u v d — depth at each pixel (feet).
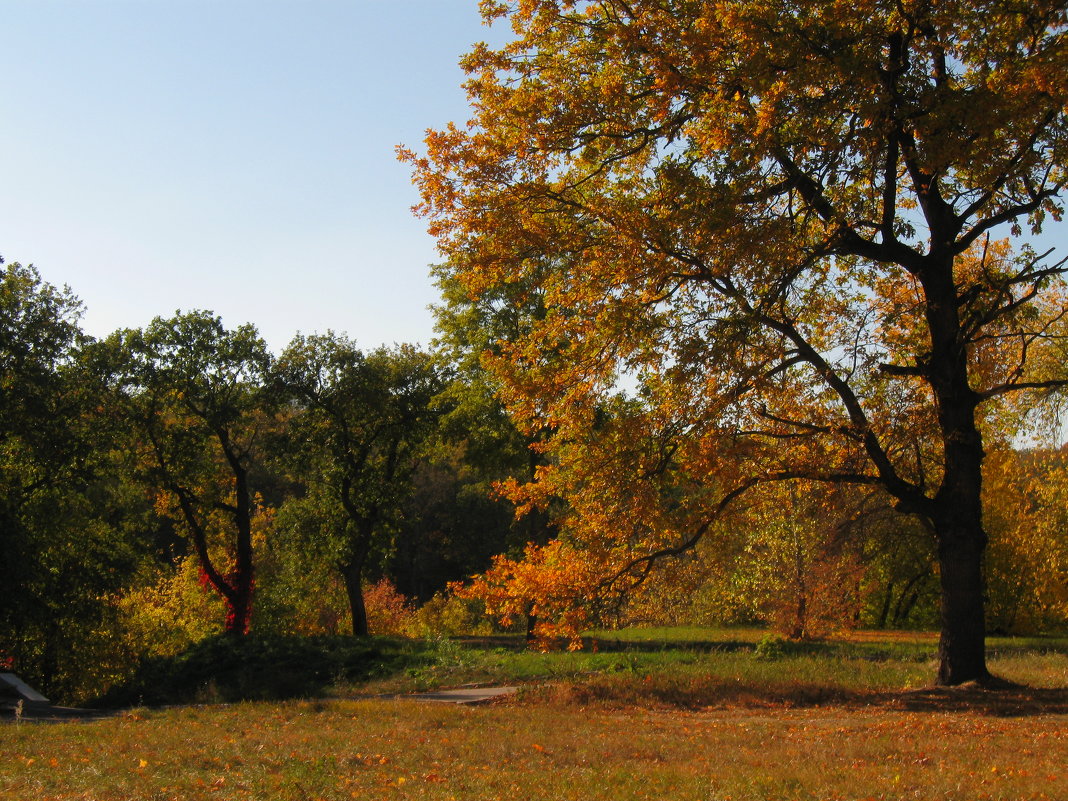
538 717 45.55
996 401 63.87
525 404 51.96
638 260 45.34
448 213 51.01
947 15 40.06
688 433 49.34
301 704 49.55
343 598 158.51
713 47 43.34
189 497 120.98
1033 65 39.32
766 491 59.00
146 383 113.60
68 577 98.68
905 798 24.00
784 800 23.98
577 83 51.24
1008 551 115.14
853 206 45.55
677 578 56.85
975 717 42.86
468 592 55.72
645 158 52.47
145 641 117.19
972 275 56.90
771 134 41.96
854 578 92.94
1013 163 42.52
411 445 130.00
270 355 123.85
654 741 36.58
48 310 95.76
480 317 105.19
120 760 30.32
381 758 31.45
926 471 60.70
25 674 102.73
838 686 55.42
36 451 93.20
